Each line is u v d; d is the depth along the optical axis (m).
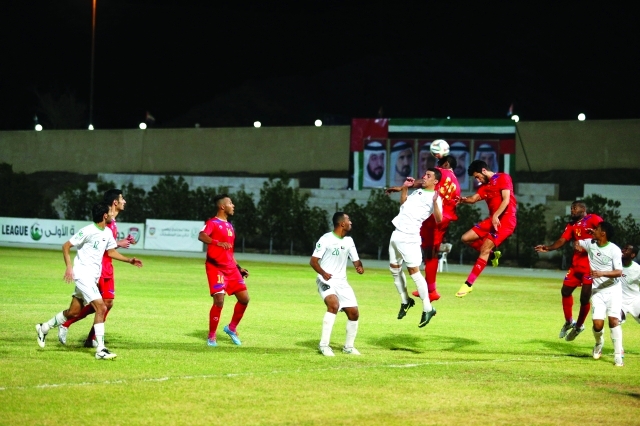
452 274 43.69
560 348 17.55
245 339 17.33
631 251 17.22
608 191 53.06
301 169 65.12
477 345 17.59
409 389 12.38
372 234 57.06
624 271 17.45
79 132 72.06
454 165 16.78
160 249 56.53
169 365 13.81
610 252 15.31
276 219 59.53
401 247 16.08
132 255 49.72
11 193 67.31
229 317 21.02
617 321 15.41
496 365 14.80
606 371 14.54
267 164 66.12
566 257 52.16
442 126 58.38
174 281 31.73
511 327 21.03
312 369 13.83
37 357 14.21
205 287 29.47
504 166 57.22
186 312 21.73
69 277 14.46
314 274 38.72
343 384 12.61
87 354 14.70
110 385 12.09
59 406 10.75
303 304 24.88
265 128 66.25
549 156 59.09
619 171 57.28
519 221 53.91
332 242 15.53
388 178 59.75
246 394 11.73
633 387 13.02
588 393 12.44
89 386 11.98
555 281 40.19
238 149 66.94
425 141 58.81
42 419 10.12
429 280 16.70
